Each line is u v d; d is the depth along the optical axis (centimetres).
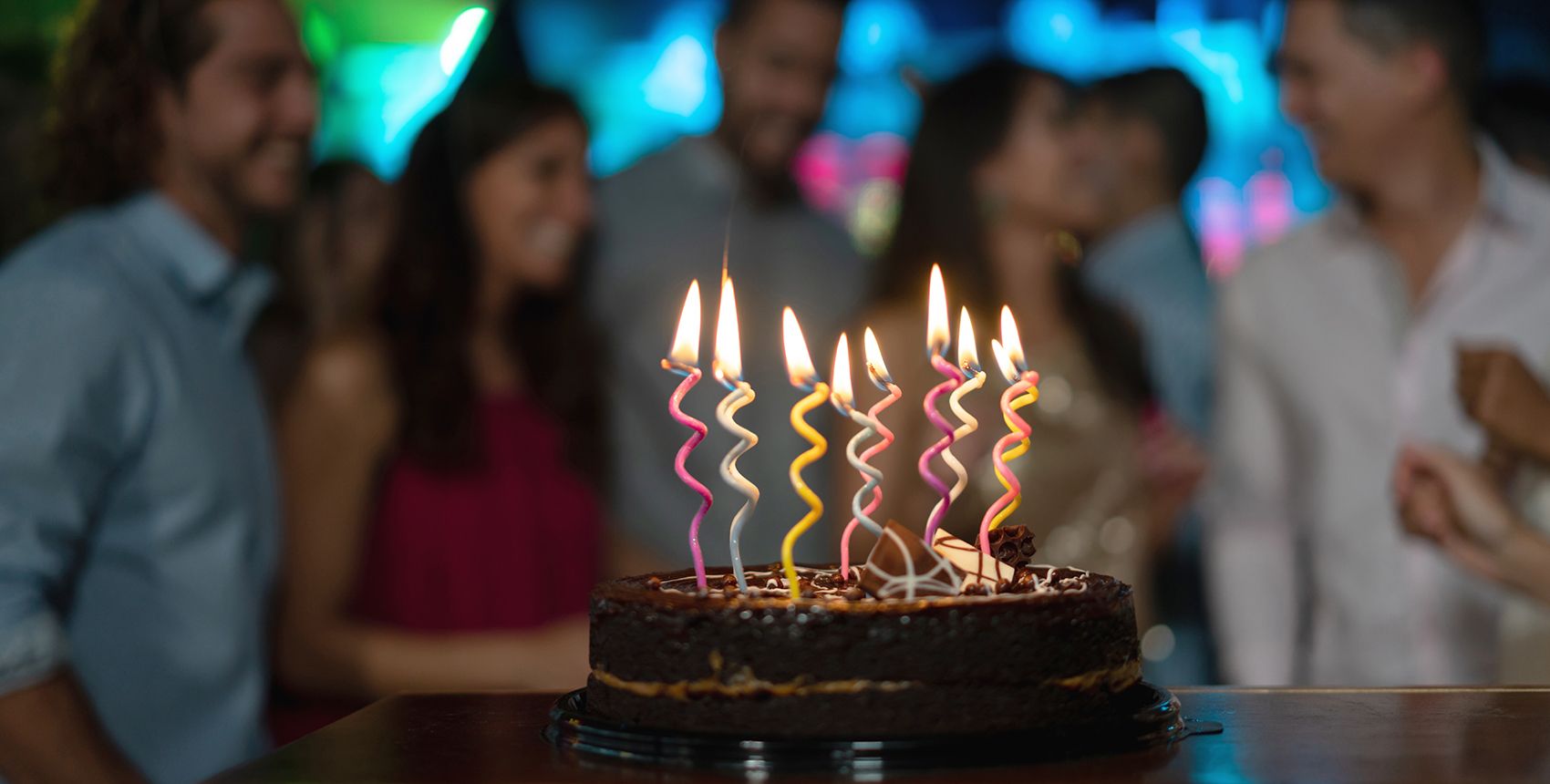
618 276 294
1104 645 107
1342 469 257
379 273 249
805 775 92
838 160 407
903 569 108
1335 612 260
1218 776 90
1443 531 202
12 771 152
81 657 178
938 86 254
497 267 251
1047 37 416
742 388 113
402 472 243
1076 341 254
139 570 182
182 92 192
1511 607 244
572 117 254
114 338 171
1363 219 262
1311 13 245
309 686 237
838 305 298
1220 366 279
